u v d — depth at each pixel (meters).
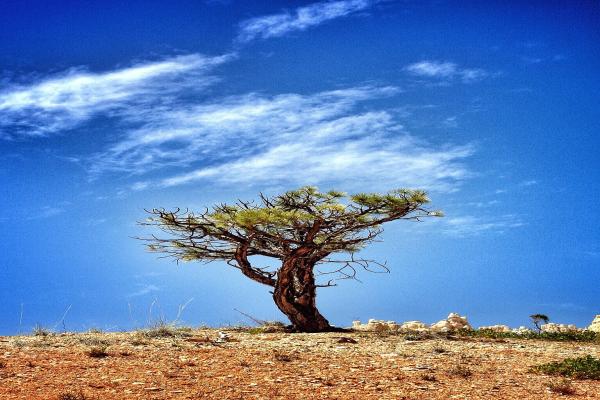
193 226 22.58
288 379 10.27
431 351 14.54
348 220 22.19
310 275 22.86
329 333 20.20
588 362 12.55
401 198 21.42
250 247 23.77
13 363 10.87
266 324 23.50
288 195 22.66
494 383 10.83
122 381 9.71
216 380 10.02
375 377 10.77
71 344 13.57
